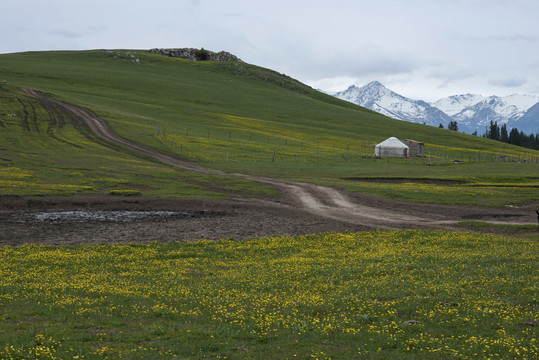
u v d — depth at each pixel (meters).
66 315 16.98
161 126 127.69
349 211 52.19
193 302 19.23
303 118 192.38
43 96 144.25
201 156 97.56
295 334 15.27
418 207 55.09
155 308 18.14
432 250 32.28
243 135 133.50
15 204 47.44
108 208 49.56
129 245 33.72
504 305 18.12
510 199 60.72
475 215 51.03
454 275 23.81
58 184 58.38
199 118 154.88
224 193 60.88
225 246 34.25
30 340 14.03
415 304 18.53
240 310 17.97
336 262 28.38
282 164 95.56
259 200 57.25
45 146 91.88
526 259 27.64
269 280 23.50
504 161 121.94
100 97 165.50
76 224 41.84
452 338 14.78
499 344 14.05
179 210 50.28
